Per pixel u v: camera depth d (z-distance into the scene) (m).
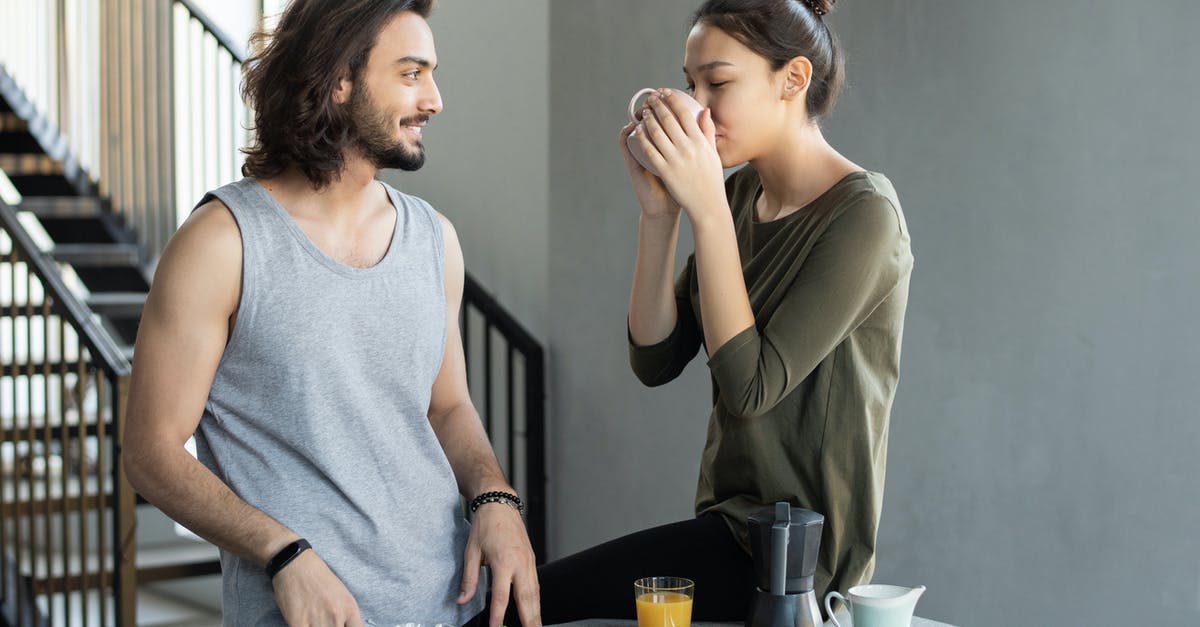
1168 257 2.37
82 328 3.47
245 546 1.40
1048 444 2.57
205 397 1.45
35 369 3.92
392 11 1.48
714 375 1.49
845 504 1.55
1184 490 2.36
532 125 4.05
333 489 1.49
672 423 3.50
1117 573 2.47
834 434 1.53
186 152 5.36
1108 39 2.44
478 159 4.31
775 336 1.46
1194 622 2.36
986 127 2.65
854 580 1.57
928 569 2.80
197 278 1.41
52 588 3.58
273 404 1.46
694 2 3.31
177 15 5.26
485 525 1.58
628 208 3.59
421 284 1.57
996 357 2.65
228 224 1.44
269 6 5.17
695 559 1.61
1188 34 2.32
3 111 5.59
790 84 1.54
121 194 5.12
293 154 1.47
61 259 4.87
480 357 4.40
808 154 1.58
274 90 1.48
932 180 2.75
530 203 4.07
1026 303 2.60
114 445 3.39
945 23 2.71
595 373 3.76
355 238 1.54
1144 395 2.41
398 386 1.54
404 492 1.54
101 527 3.45
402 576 1.51
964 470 2.72
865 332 1.55
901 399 2.84
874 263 1.47
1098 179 2.46
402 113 1.50
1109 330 2.46
